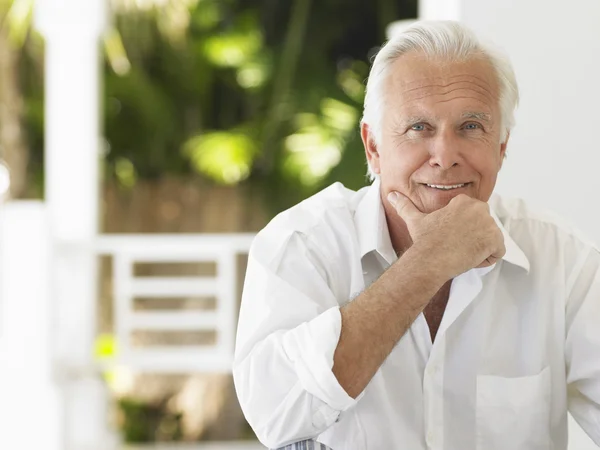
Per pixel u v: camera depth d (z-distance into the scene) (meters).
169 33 10.16
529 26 3.63
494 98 1.92
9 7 9.73
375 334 1.79
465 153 1.90
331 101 10.67
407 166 1.92
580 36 3.62
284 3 10.71
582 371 2.02
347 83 10.84
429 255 1.82
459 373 2.01
